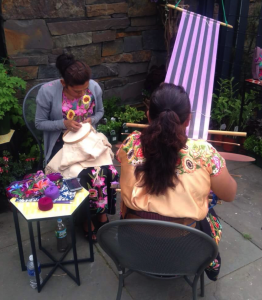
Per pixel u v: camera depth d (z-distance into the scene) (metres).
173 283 1.92
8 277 1.95
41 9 2.85
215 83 3.89
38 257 2.08
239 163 3.25
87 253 2.13
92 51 3.32
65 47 3.12
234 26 3.54
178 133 1.22
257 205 2.63
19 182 1.89
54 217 1.64
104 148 2.07
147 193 1.35
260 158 3.14
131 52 3.62
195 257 1.35
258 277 1.97
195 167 1.33
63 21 3.02
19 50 2.89
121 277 1.59
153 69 3.74
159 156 1.25
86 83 1.98
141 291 1.87
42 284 1.87
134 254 1.39
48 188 1.77
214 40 2.32
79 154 2.02
